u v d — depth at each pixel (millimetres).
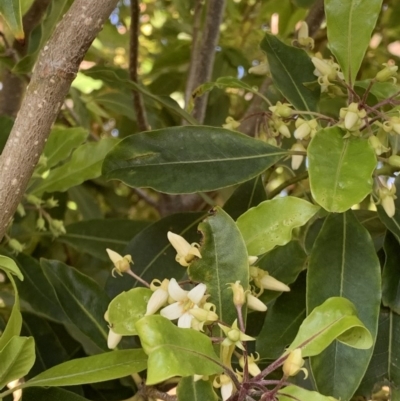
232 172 850
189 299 769
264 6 1283
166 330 717
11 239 998
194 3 1378
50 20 952
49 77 748
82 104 1214
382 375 857
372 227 927
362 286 821
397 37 1252
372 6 834
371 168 776
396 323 863
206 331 775
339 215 843
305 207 804
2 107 1132
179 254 789
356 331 744
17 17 760
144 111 1052
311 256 830
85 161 1026
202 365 723
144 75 1361
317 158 781
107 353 789
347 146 794
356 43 839
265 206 807
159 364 707
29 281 987
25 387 805
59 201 1195
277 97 1052
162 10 1587
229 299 782
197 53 1143
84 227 1081
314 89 919
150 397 841
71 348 1013
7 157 755
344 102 1021
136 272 933
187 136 854
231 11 1381
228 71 1291
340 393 795
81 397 830
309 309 817
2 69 1151
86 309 885
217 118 1189
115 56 1597
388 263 848
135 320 779
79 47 747
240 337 739
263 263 878
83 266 1181
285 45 935
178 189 843
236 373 752
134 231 1084
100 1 742
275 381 730
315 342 737
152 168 848
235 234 790
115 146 847
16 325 776
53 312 982
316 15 1058
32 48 991
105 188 1368
